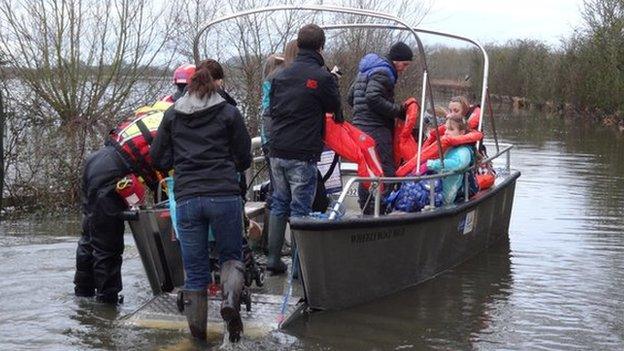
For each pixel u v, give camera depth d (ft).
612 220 31.55
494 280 22.38
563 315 19.35
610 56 99.14
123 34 45.50
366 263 19.72
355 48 51.75
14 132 34.91
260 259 23.04
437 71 85.81
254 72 46.32
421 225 21.01
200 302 16.92
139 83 45.96
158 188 20.13
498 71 145.59
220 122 16.85
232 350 16.58
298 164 19.83
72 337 17.35
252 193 25.54
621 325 18.70
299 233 18.29
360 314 19.17
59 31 44.09
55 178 34.17
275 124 19.97
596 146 65.41
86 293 20.40
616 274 23.15
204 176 16.69
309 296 19.03
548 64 126.72
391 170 23.09
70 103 43.57
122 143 19.30
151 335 17.51
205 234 16.96
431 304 20.08
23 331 17.67
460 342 17.34
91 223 19.43
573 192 38.86
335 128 21.34
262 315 18.43
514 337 17.75
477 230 25.00
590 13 112.27
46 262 23.61
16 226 29.68
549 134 78.43
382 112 22.62
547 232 29.12
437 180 22.56
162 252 19.63
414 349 16.85
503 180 27.20
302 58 19.81
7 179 33.81
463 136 22.81
